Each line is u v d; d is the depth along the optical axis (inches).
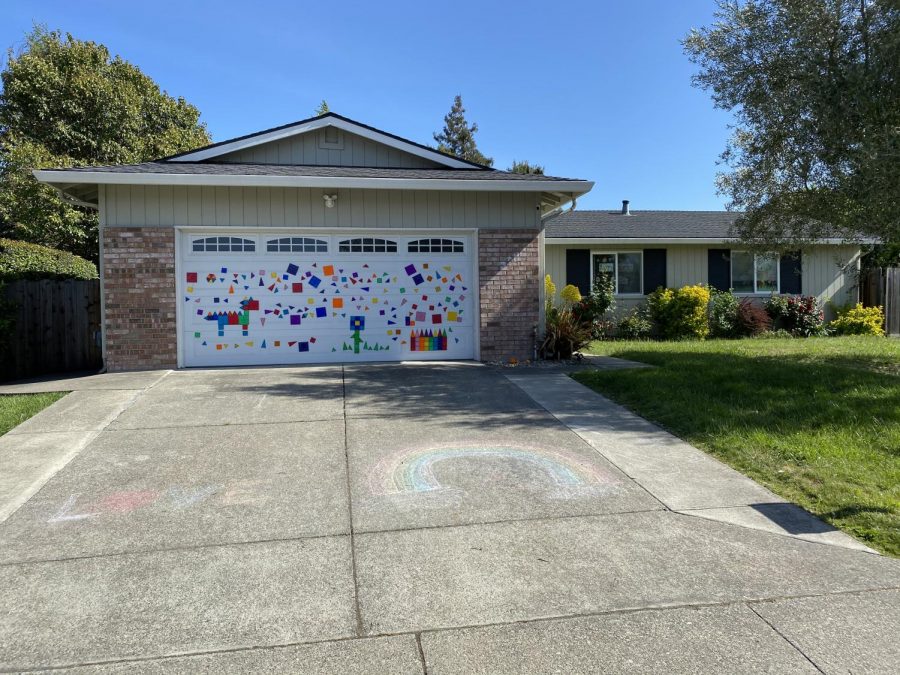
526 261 409.7
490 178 395.2
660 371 347.6
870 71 329.7
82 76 832.3
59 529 153.6
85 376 354.9
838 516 159.2
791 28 353.7
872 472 186.1
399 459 206.4
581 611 117.0
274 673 99.2
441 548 143.5
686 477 189.6
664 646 106.3
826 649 105.3
